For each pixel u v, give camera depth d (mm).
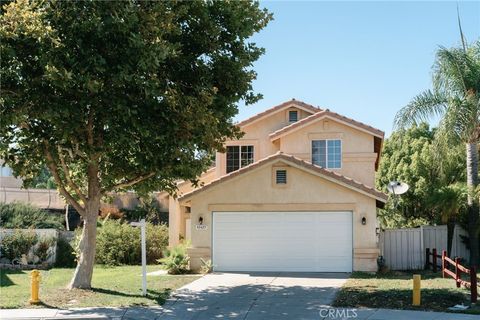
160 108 14750
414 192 30281
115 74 13758
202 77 16281
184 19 16250
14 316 13281
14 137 15898
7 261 24516
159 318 13352
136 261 26469
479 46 22516
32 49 13766
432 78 21750
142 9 14406
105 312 13828
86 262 17125
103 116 14688
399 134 22688
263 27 17250
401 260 22844
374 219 21172
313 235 21484
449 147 21250
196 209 22000
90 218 17297
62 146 15875
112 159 17281
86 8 13844
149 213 38312
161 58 13859
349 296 15781
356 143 25109
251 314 13711
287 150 25438
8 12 13195
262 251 21656
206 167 17672
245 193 21828
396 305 14445
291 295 16109
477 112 21031
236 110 17031
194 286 17812
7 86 13945
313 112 27094
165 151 15367
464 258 23656
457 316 13094
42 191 38906
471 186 21453
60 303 14938
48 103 13867
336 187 21406
